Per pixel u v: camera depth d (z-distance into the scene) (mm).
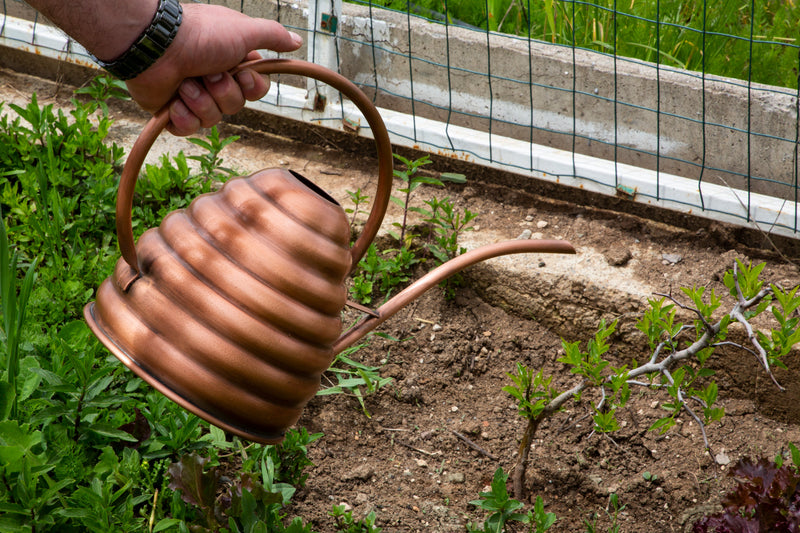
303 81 3426
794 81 3238
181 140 3295
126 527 1738
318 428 2361
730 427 2447
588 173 2850
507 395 2537
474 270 2730
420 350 2623
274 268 1316
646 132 2994
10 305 1831
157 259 1331
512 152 2939
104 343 1328
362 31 3217
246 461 1954
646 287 2590
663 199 2783
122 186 1311
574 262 2697
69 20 1261
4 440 1729
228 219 1352
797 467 1938
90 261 2598
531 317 2703
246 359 1295
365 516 2115
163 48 1288
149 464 2020
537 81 3084
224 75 1381
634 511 2232
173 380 1291
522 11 3627
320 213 1379
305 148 3330
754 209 2674
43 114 2982
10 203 2787
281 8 3344
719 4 3479
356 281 2705
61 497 1760
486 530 1940
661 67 2973
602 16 3527
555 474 2297
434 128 3068
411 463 2312
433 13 3623
